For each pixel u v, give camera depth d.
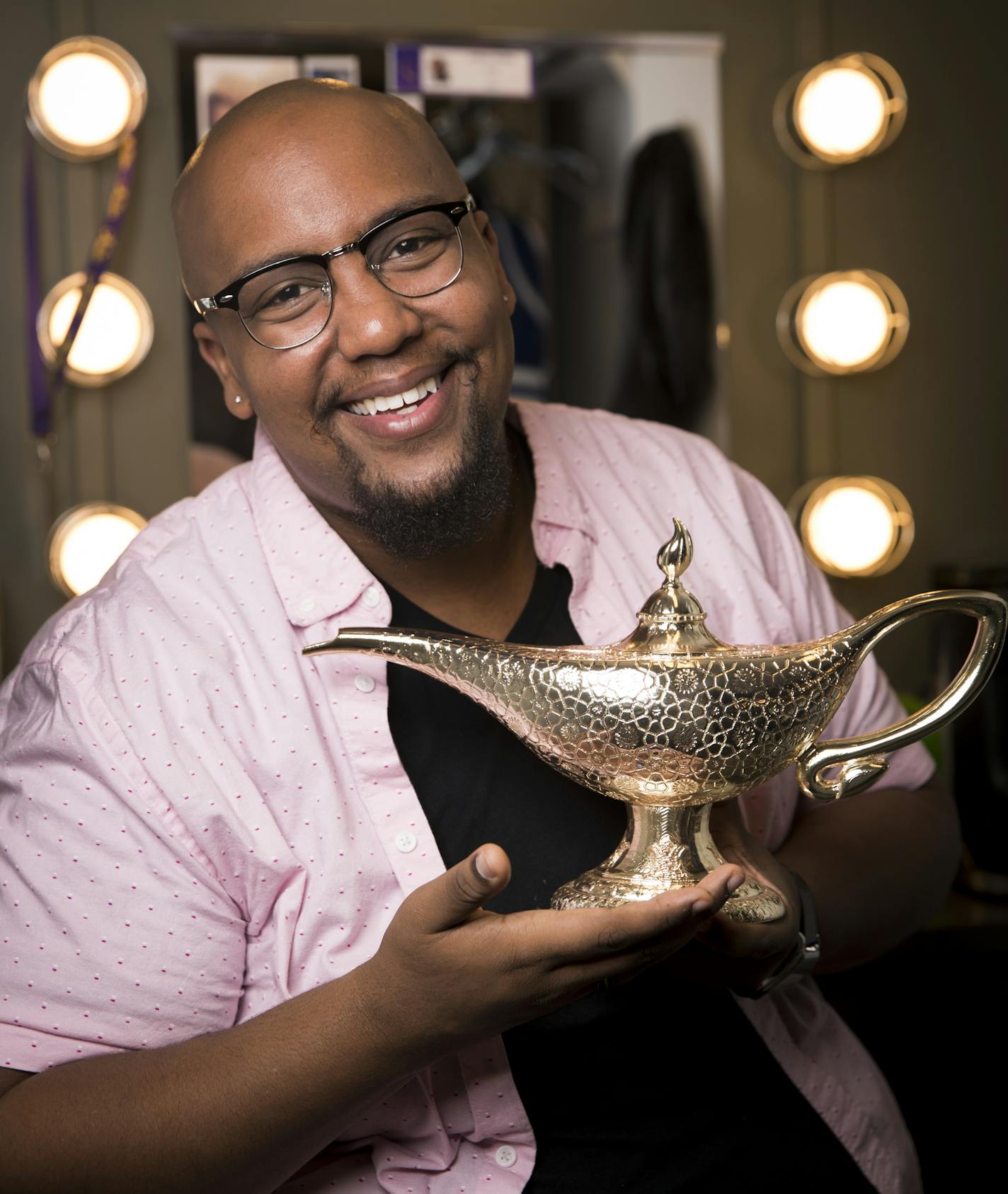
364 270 0.75
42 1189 0.68
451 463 0.79
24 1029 0.74
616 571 0.92
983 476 2.05
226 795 0.78
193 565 0.85
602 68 1.85
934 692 1.78
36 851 0.76
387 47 1.80
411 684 0.84
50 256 1.77
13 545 1.77
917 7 1.99
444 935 0.62
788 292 1.97
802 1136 0.88
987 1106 1.58
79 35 1.75
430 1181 0.80
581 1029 0.82
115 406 1.79
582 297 1.86
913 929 0.95
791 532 1.03
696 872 0.66
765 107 1.95
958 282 2.03
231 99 1.78
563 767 0.66
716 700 0.61
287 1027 0.68
